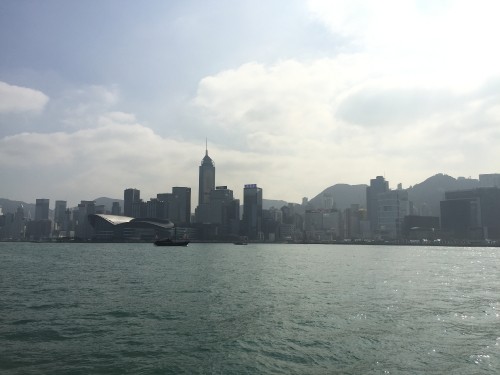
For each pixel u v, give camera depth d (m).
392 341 30.64
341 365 25.44
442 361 25.95
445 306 45.94
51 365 25.34
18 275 88.00
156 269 106.88
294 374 24.09
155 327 35.56
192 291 59.88
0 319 38.72
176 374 24.12
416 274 92.88
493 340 30.83
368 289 62.22
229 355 27.56
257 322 37.53
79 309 44.25
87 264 129.12
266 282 73.25
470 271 104.69
